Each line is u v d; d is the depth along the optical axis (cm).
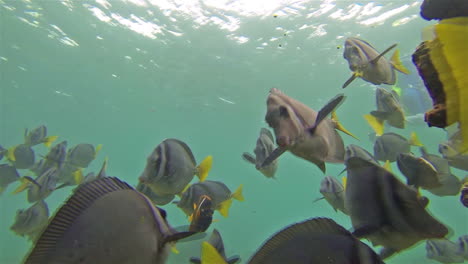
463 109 69
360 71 313
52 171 578
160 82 2919
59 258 101
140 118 4409
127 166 9569
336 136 183
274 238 127
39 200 559
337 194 399
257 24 1806
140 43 2205
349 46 324
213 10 1736
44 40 2352
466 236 562
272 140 434
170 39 2083
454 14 122
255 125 4019
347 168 175
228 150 6134
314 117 169
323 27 1777
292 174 8519
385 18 1650
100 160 8381
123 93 3400
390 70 331
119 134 5722
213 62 2345
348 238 121
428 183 291
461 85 69
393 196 158
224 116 3812
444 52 73
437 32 75
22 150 789
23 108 4316
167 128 4834
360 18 1673
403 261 1764
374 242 163
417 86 1119
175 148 331
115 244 107
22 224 539
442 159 389
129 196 117
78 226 106
